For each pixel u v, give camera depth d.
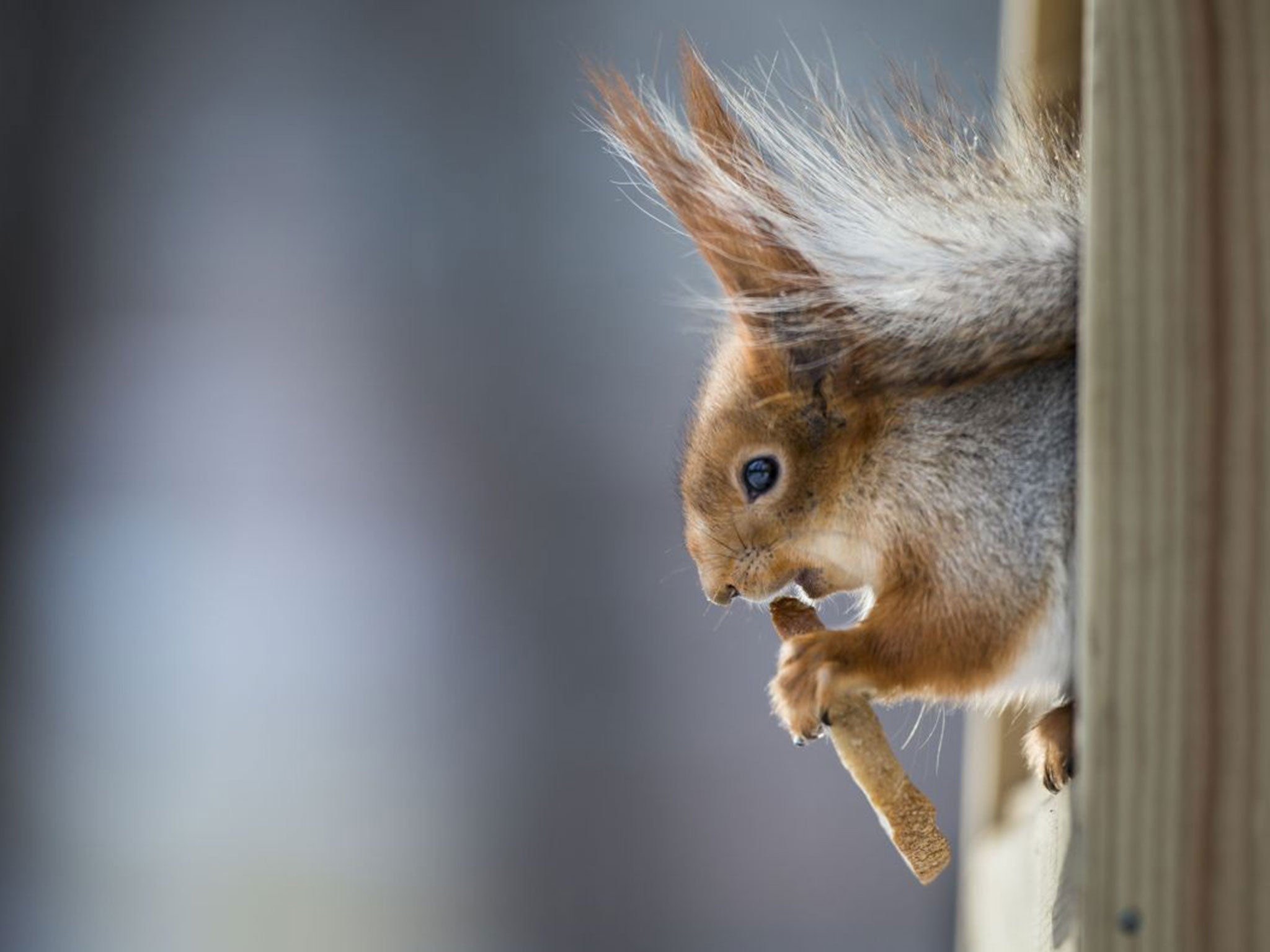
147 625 16.42
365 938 14.47
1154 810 4.21
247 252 17.61
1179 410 4.26
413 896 14.84
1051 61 7.92
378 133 17.75
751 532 5.42
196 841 15.14
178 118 17.94
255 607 16.39
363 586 16.45
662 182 5.46
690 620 15.89
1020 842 6.97
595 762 15.50
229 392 17.31
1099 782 4.25
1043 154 5.39
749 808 15.01
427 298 17.33
